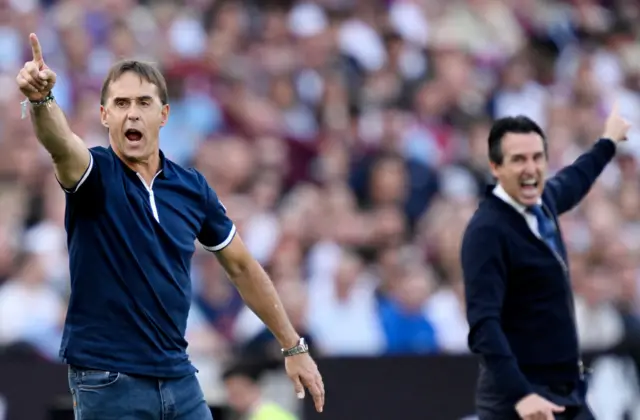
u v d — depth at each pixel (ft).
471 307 70.79
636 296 129.49
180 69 156.04
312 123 162.20
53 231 125.80
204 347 113.19
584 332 124.26
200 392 57.82
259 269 61.05
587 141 179.52
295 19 177.06
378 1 184.75
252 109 156.35
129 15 164.35
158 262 55.67
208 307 119.14
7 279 119.65
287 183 150.61
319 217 137.28
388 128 156.04
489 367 69.72
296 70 167.53
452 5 194.29
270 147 149.18
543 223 73.31
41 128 52.19
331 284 126.21
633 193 165.99
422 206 150.00
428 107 167.63
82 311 55.26
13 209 128.67
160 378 55.62
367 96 166.81
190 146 147.54
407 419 101.76
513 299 72.33
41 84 51.31
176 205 57.11
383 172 148.15
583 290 125.90
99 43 159.94
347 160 151.94
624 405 100.68
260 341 111.34
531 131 72.64
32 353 110.22
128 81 55.88
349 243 136.77
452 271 136.77
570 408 73.46
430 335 123.44
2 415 96.68
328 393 100.63
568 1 206.90
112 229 55.16
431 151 159.53
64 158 53.42
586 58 194.18
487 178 158.10
